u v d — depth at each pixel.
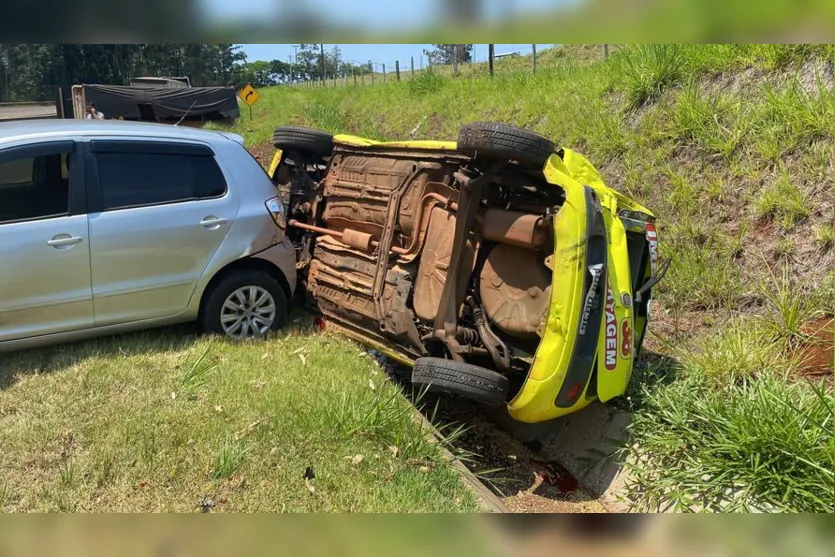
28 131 4.69
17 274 4.45
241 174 5.54
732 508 3.40
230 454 3.60
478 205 4.55
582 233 3.98
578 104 8.95
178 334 5.44
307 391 4.47
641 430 4.25
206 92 25.47
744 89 6.81
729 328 5.04
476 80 13.44
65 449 3.68
